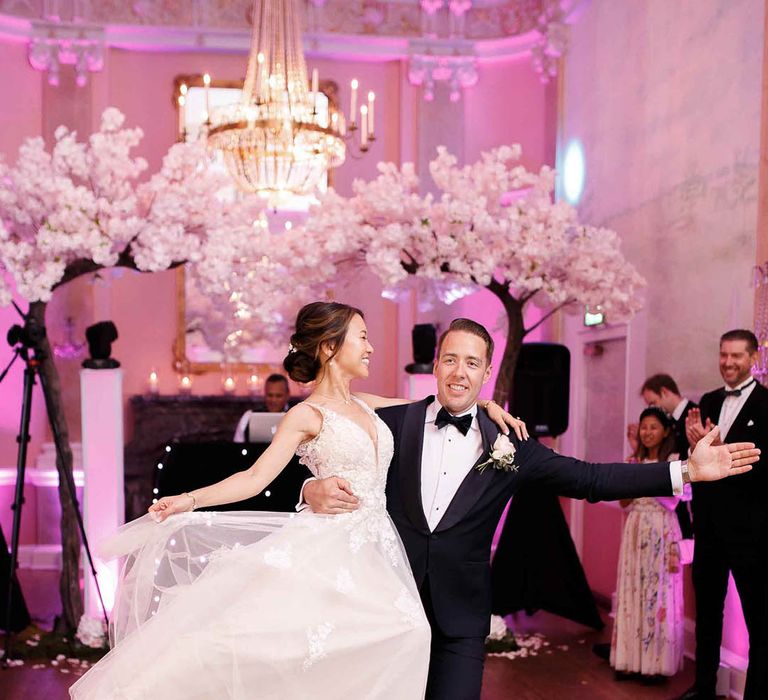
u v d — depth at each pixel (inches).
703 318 215.6
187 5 338.3
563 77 317.4
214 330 351.3
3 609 222.8
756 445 163.9
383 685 106.1
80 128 333.1
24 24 328.5
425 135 348.8
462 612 114.3
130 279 347.9
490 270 212.5
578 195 303.1
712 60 213.8
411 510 116.7
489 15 348.2
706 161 215.8
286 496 216.5
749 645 175.3
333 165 260.5
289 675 103.4
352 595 107.7
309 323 116.7
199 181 212.5
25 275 198.4
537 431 249.3
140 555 113.2
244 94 248.2
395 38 347.6
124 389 346.6
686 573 217.5
